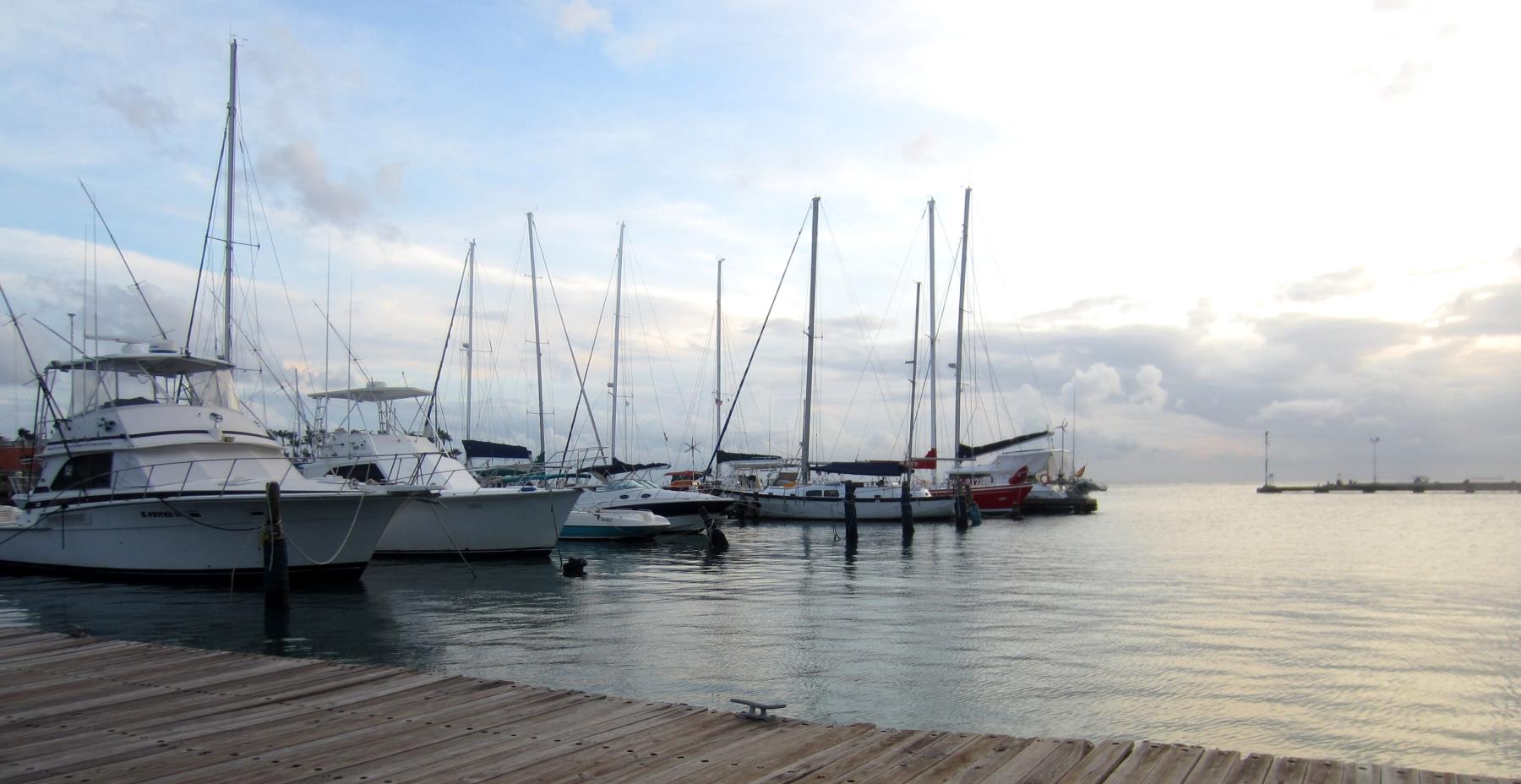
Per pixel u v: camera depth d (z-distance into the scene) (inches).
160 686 346.9
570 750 266.5
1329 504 3998.5
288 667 378.3
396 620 689.6
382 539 1133.1
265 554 726.5
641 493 1622.8
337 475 1109.7
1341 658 564.7
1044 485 2723.9
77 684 350.0
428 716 303.1
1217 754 262.5
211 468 895.1
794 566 1123.3
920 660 552.1
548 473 1539.1
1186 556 1263.5
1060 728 418.6
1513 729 427.8
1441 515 2711.6
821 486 2064.5
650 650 577.9
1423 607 778.2
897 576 1005.2
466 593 846.5
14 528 937.5
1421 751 398.3
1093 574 1031.6
